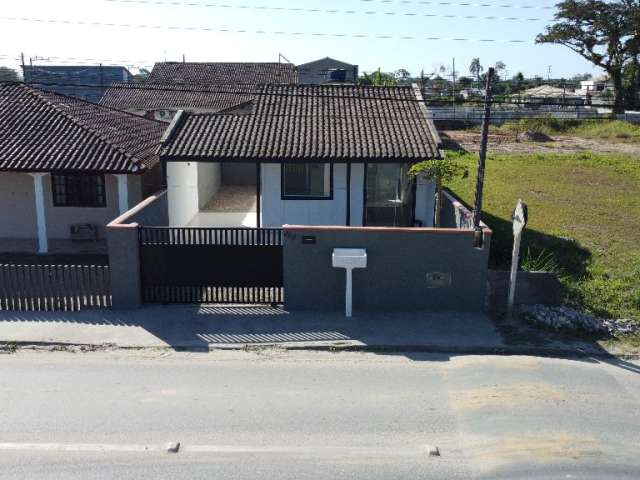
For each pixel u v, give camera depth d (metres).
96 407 8.98
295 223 17.92
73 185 18.75
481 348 11.28
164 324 12.12
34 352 11.02
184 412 8.84
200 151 16.80
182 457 7.66
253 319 12.41
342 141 17.36
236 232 12.83
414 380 10.04
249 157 16.61
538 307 12.91
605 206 23.31
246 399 9.29
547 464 7.57
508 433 8.32
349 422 8.61
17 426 8.41
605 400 9.38
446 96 50.16
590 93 68.31
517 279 12.95
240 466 7.48
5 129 18.36
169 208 17.70
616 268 15.84
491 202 23.62
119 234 12.51
